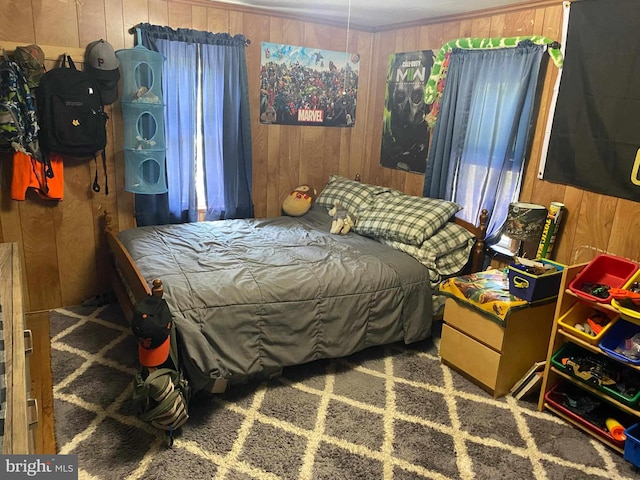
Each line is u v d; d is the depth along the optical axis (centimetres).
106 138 329
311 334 264
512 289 258
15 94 288
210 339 236
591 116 266
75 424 228
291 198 410
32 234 329
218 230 349
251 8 363
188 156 363
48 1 303
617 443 222
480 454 220
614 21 250
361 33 417
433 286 308
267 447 219
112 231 354
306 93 406
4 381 115
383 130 425
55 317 333
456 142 347
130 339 307
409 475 206
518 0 296
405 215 338
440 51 356
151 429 228
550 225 285
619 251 262
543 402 251
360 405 252
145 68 331
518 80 300
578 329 234
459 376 282
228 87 363
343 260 300
